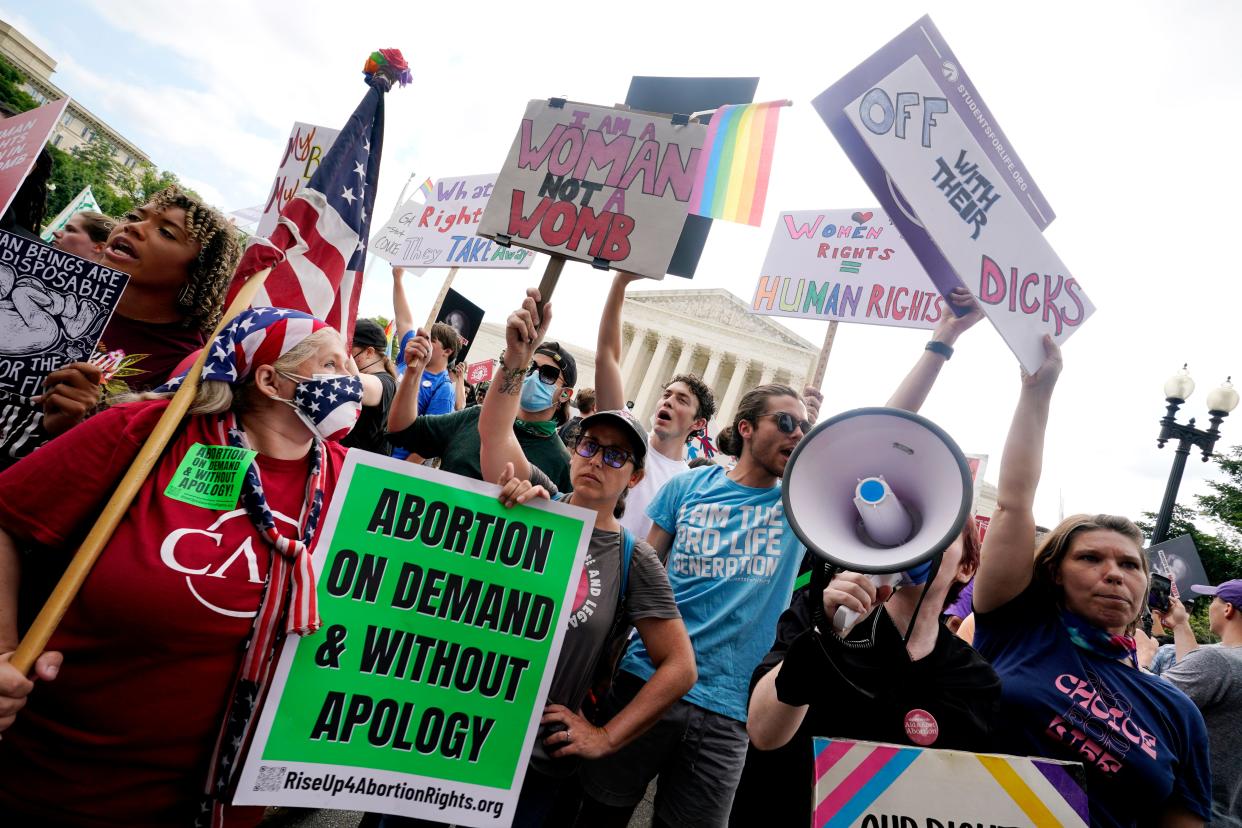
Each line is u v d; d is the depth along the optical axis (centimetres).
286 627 146
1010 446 224
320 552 162
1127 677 211
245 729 142
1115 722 199
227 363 153
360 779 160
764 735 173
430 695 169
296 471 162
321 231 219
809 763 181
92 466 142
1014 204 218
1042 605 226
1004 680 212
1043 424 218
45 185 336
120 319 252
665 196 209
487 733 174
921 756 160
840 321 427
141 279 250
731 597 276
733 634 269
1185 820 200
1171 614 482
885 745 160
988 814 158
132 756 136
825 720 177
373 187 231
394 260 596
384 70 229
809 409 416
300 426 162
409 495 173
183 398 146
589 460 215
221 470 148
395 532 171
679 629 211
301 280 215
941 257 273
